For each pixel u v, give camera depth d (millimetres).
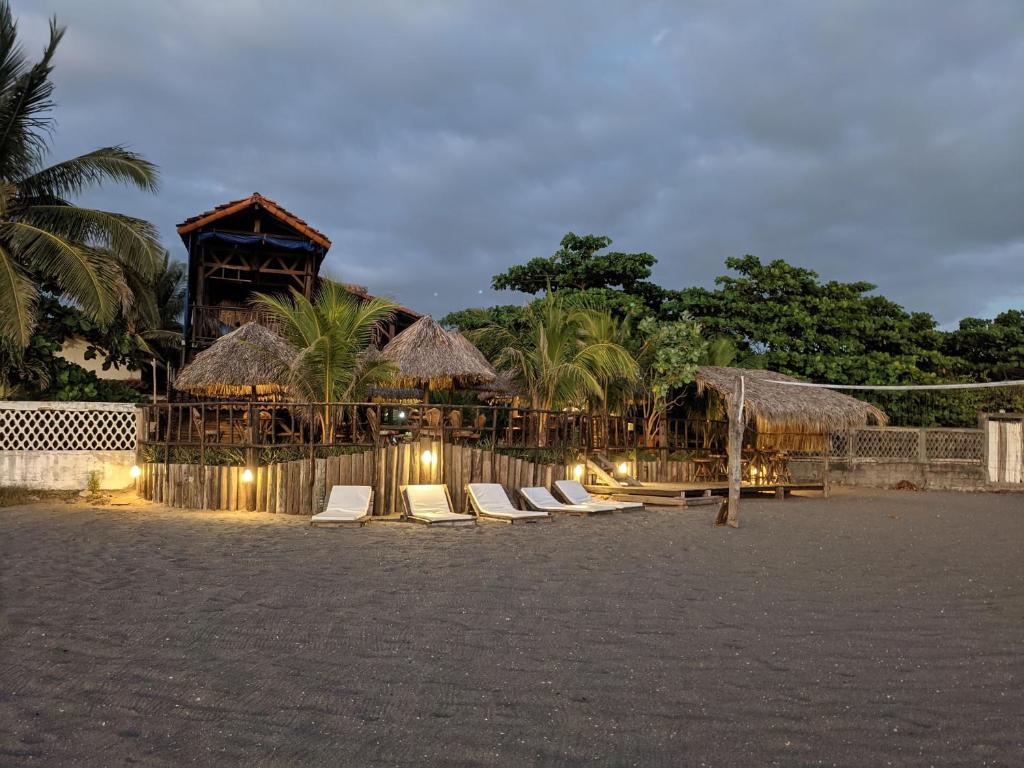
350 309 14594
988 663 5105
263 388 16109
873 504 17469
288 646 5324
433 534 10930
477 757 3598
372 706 4227
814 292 29047
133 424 15922
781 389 18469
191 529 10922
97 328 18234
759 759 3604
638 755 3637
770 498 18531
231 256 23594
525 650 5305
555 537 10836
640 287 29391
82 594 6789
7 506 13430
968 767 3537
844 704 4320
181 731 3861
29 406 15195
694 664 5027
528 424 16453
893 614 6496
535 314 19125
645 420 20125
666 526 12328
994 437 23047
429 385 15961
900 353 29016
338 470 13148
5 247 16438
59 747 3656
